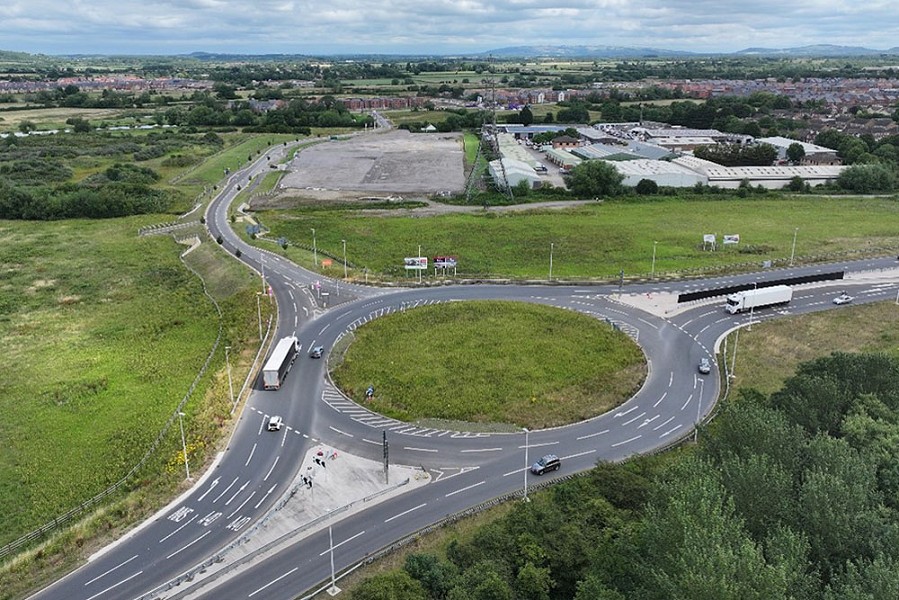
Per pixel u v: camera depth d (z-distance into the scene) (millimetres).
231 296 143250
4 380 107438
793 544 50250
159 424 93812
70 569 66875
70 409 98375
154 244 184000
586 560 61719
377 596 57312
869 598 44188
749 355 114812
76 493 79625
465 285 148375
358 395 101438
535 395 100688
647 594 49875
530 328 124188
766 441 64750
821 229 192500
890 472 61094
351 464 84375
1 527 74000
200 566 66000
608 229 192125
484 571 59812
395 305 136750
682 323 127938
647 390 103438
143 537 71625
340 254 170250
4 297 144625
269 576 65750
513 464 84375
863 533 53188
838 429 72812
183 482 80812
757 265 159125
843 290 145625
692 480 57688
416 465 84312
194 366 112250
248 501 77250
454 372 107750
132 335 125188
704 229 192250
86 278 157000
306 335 122625
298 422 94250
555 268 158625
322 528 72875
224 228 196625
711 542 48688
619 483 72812
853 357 82250
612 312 132875
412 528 72625
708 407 98000
